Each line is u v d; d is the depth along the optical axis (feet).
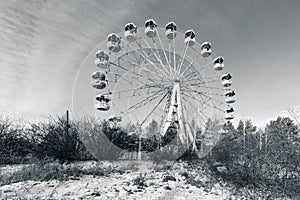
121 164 35.83
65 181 23.07
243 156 29.94
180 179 27.04
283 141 29.78
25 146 38.40
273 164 27.48
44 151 35.35
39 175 24.29
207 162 36.29
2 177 23.02
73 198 17.49
